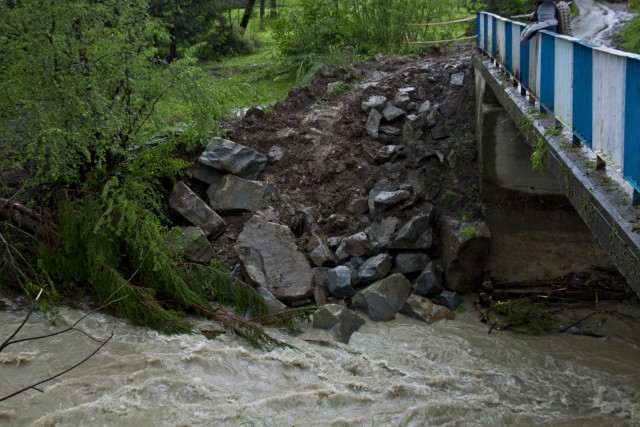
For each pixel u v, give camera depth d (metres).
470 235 10.03
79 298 9.41
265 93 15.61
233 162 11.51
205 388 7.50
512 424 7.03
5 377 7.57
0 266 9.45
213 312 9.09
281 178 11.85
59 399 7.16
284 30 17.70
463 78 12.66
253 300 9.44
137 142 10.92
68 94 9.30
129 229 9.31
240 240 10.24
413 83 13.09
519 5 19.38
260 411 7.11
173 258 9.70
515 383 7.93
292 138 12.47
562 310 9.70
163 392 7.38
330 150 12.11
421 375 7.99
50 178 9.91
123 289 8.88
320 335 8.95
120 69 10.10
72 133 9.31
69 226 9.52
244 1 24.34
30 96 9.33
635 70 4.21
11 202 9.91
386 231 10.60
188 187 11.36
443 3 17.70
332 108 13.10
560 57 6.24
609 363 8.41
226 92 11.69
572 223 10.38
